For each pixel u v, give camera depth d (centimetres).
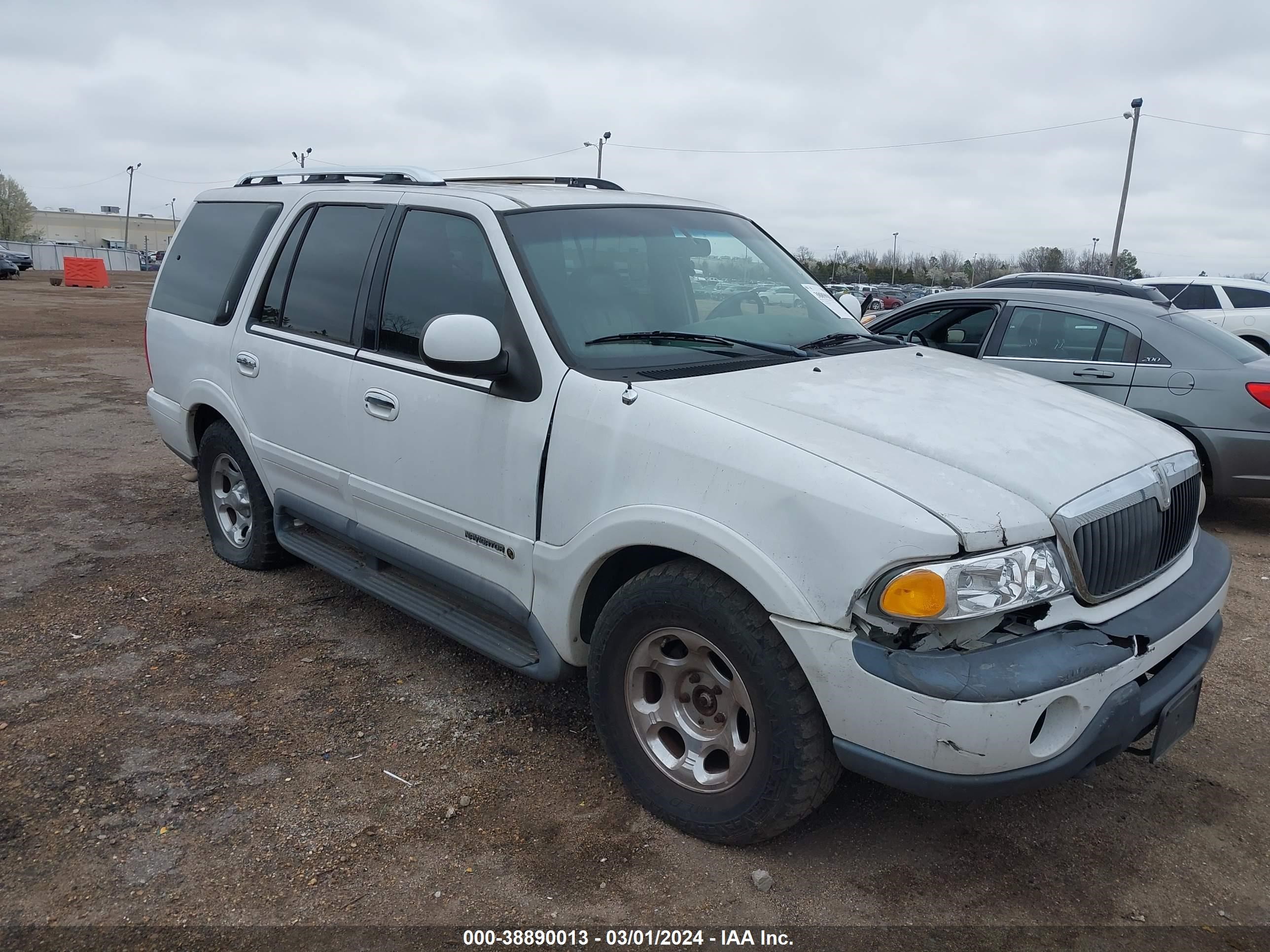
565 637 313
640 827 296
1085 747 245
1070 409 315
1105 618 261
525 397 317
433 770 327
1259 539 621
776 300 396
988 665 237
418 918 256
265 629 439
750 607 262
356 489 389
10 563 520
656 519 274
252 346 448
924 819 305
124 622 444
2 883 266
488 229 346
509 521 325
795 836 294
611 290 345
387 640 432
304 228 438
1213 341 630
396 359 369
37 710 361
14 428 895
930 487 246
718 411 278
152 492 676
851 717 246
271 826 294
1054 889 273
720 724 282
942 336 744
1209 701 392
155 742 340
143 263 8538
